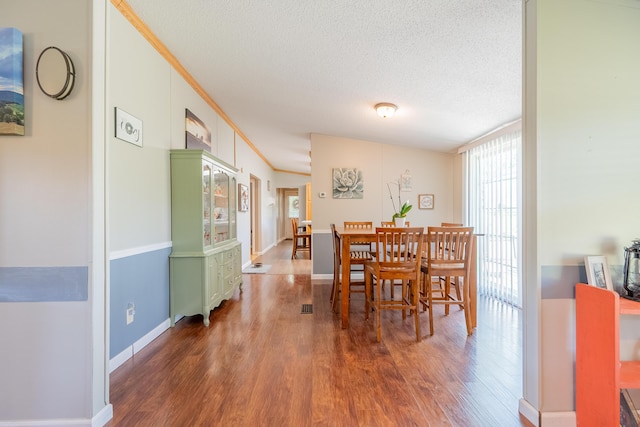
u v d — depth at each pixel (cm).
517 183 342
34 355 142
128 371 196
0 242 141
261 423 146
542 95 147
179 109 301
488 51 226
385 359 212
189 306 277
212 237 304
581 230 148
